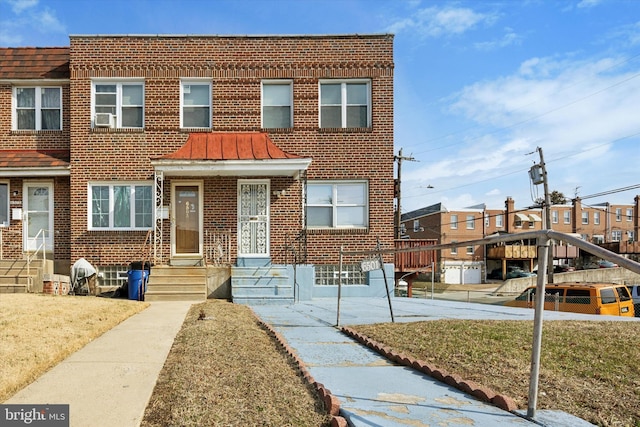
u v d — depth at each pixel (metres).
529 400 4.09
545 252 4.09
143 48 16.23
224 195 16.11
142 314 10.52
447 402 4.53
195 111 16.41
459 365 5.69
